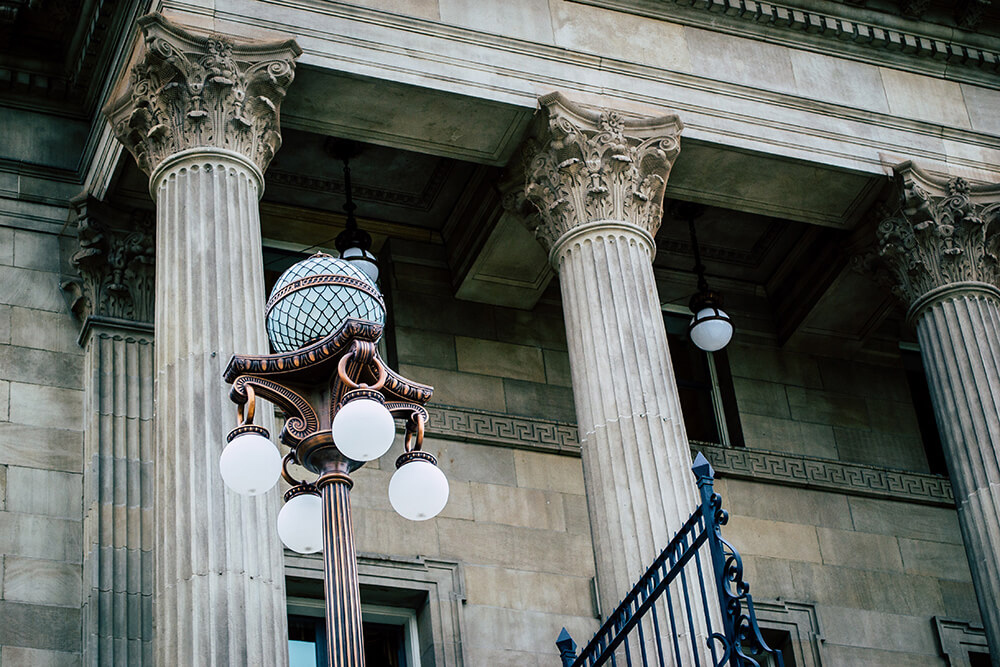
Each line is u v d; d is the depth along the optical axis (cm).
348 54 2177
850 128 2459
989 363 2353
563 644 1827
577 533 2478
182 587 1711
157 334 1919
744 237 2770
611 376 2069
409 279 2620
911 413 2842
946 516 2742
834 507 2677
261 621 1708
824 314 2767
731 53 2434
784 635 2531
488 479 2475
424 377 2538
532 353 2633
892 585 2631
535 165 2252
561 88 2286
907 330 2894
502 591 2384
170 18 2111
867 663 2541
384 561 2330
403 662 2333
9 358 2252
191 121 2039
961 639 2602
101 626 2064
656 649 1869
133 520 2148
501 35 2286
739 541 2578
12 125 2408
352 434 1236
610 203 2203
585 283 2148
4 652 2048
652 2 2411
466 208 2600
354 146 2503
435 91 2202
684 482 2005
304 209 2592
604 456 2019
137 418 2223
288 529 1372
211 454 1788
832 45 2517
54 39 2420
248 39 2128
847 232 2589
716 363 2764
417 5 2261
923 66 2580
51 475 2189
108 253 2309
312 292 1352
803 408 2770
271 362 1312
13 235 2342
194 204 1977
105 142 2303
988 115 2588
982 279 2428
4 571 2102
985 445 2297
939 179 2455
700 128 2342
